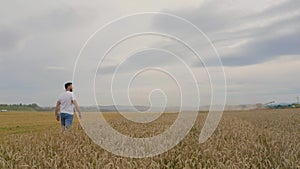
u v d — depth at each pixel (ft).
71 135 19.08
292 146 14.73
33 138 18.15
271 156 12.87
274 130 25.62
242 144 15.02
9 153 12.56
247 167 11.15
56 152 13.85
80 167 11.01
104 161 11.57
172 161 12.51
